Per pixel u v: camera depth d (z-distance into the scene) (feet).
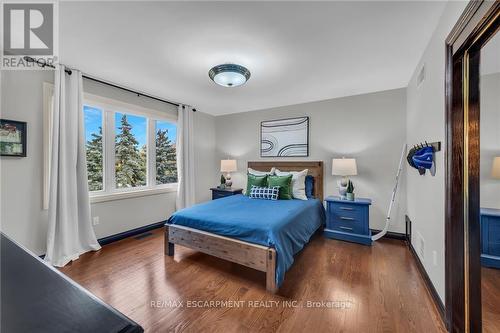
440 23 5.37
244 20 5.43
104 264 7.80
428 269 6.35
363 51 6.95
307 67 8.09
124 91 10.50
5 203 7.13
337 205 10.35
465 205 4.52
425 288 6.31
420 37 6.16
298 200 10.61
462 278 4.56
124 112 10.67
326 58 7.40
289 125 13.21
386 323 4.95
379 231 10.79
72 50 6.87
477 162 4.43
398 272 7.24
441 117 5.31
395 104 10.40
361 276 7.00
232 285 6.50
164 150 12.92
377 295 5.99
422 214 7.04
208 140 15.74
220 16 5.28
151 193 11.81
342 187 10.68
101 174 10.05
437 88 5.63
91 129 9.68
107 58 7.40
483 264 4.65
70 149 8.30
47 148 7.92
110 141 10.23
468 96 4.42
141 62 7.68
